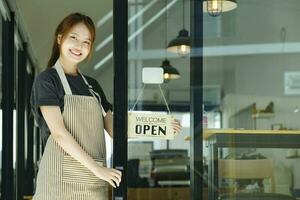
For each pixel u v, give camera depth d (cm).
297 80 308
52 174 221
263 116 293
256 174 280
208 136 284
